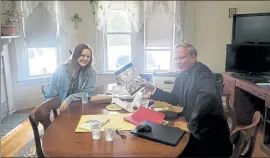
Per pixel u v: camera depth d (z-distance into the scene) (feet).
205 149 5.25
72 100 7.13
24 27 13.74
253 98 11.94
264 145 9.34
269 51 11.49
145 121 5.38
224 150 5.29
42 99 14.87
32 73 14.57
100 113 6.09
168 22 14.66
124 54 15.33
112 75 15.21
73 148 4.33
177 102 6.66
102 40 14.96
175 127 5.15
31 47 14.12
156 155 4.11
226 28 14.29
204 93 5.21
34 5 13.71
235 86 12.01
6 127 11.49
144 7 14.43
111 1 14.42
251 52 12.04
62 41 14.76
